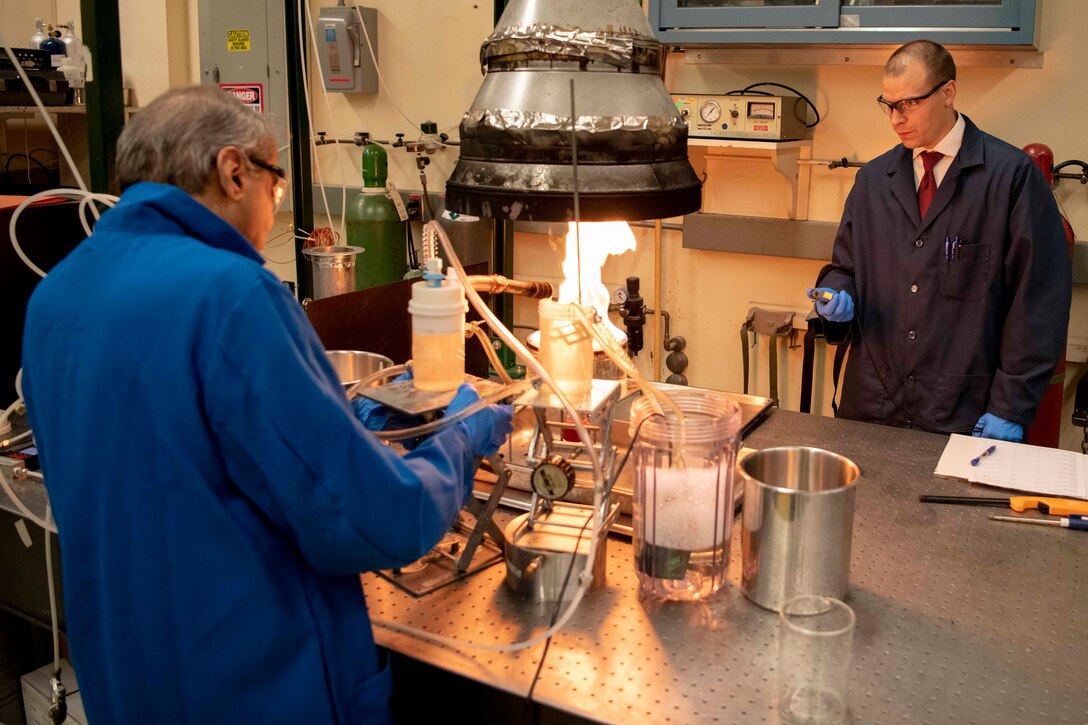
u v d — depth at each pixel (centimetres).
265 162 122
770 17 277
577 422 128
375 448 113
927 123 233
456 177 162
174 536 111
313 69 391
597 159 150
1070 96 274
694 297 344
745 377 329
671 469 135
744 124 291
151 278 111
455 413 133
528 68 154
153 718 118
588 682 121
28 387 125
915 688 120
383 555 115
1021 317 233
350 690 122
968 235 238
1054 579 147
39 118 445
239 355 107
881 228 252
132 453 111
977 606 139
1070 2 269
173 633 115
